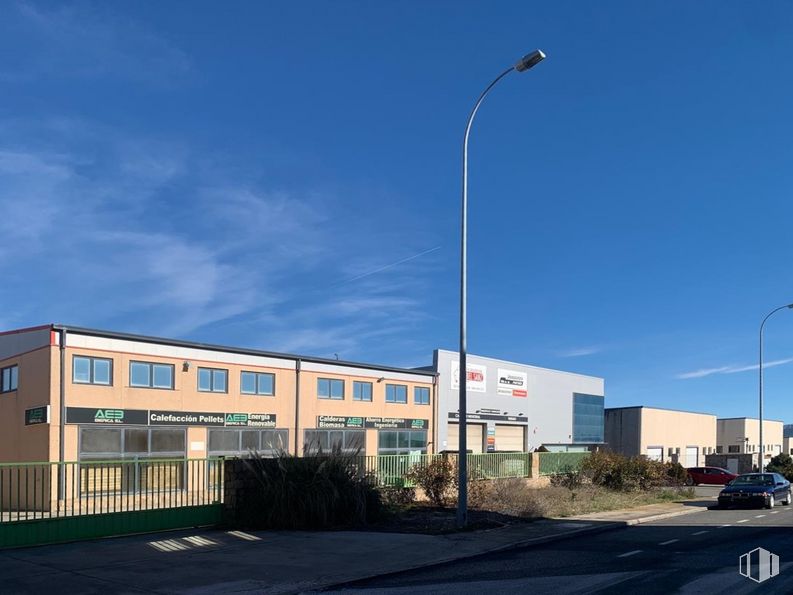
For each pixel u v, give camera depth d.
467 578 10.58
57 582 9.84
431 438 44.53
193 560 11.67
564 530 16.42
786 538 15.84
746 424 83.69
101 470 14.21
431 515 18.31
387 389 41.56
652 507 24.56
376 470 19.14
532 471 27.53
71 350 26.27
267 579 10.31
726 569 11.32
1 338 28.39
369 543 13.72
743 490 25.72
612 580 10.31
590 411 62.91
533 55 16.06
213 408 31.20
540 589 9.64
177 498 15.38
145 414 28.41
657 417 69.75
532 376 55.47
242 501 15.86
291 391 35.16
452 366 46.94
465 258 17.33
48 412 25.31
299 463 16.52
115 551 12.33
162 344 29.38
